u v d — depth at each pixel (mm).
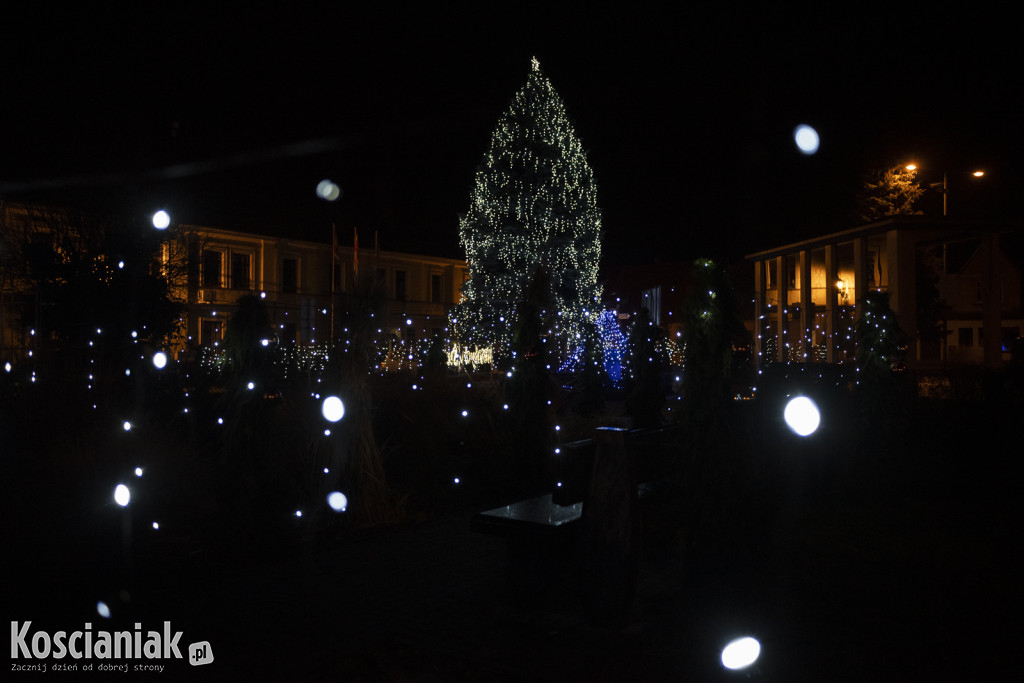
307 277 39438
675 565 5891
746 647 3629
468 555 6191
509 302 29875
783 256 27938
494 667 4082
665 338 13828
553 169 31203
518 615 4852
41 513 6109
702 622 4434
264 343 6973
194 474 7234
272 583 5500
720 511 4387
